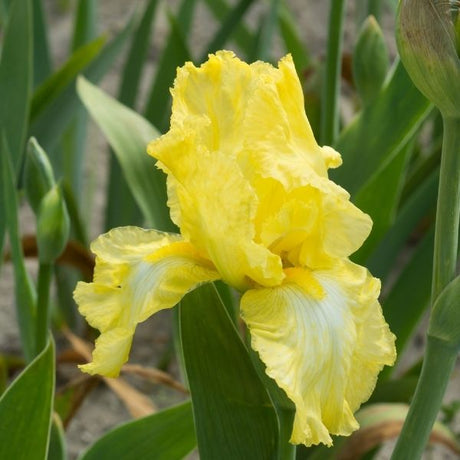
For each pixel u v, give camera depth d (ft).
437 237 1.75
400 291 2.67
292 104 1.77
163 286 1.75
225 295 2.33
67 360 2.83
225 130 1.76
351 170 2.47
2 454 1.92
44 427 1.92
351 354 1.67
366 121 2.48
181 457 2.12
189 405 2.08
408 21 1.67
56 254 2.24
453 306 1.73
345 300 1.71
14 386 1.90
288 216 1.75
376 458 3.08
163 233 1.84
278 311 1.69
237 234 1.69
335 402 1.65
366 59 2.52
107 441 2.12
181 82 1.79
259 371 1.77
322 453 2.40
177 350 2.56
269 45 3.36
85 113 3.67
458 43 1.66
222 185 1.68
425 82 1.68
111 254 1.82
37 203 2.31
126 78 3.52
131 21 3.34
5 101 2.63
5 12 3.43
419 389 1.79
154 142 1.76
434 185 2.78
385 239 2.79
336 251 1.75
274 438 1.91
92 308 1.79
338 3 2.56
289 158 1.74
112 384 2.60
